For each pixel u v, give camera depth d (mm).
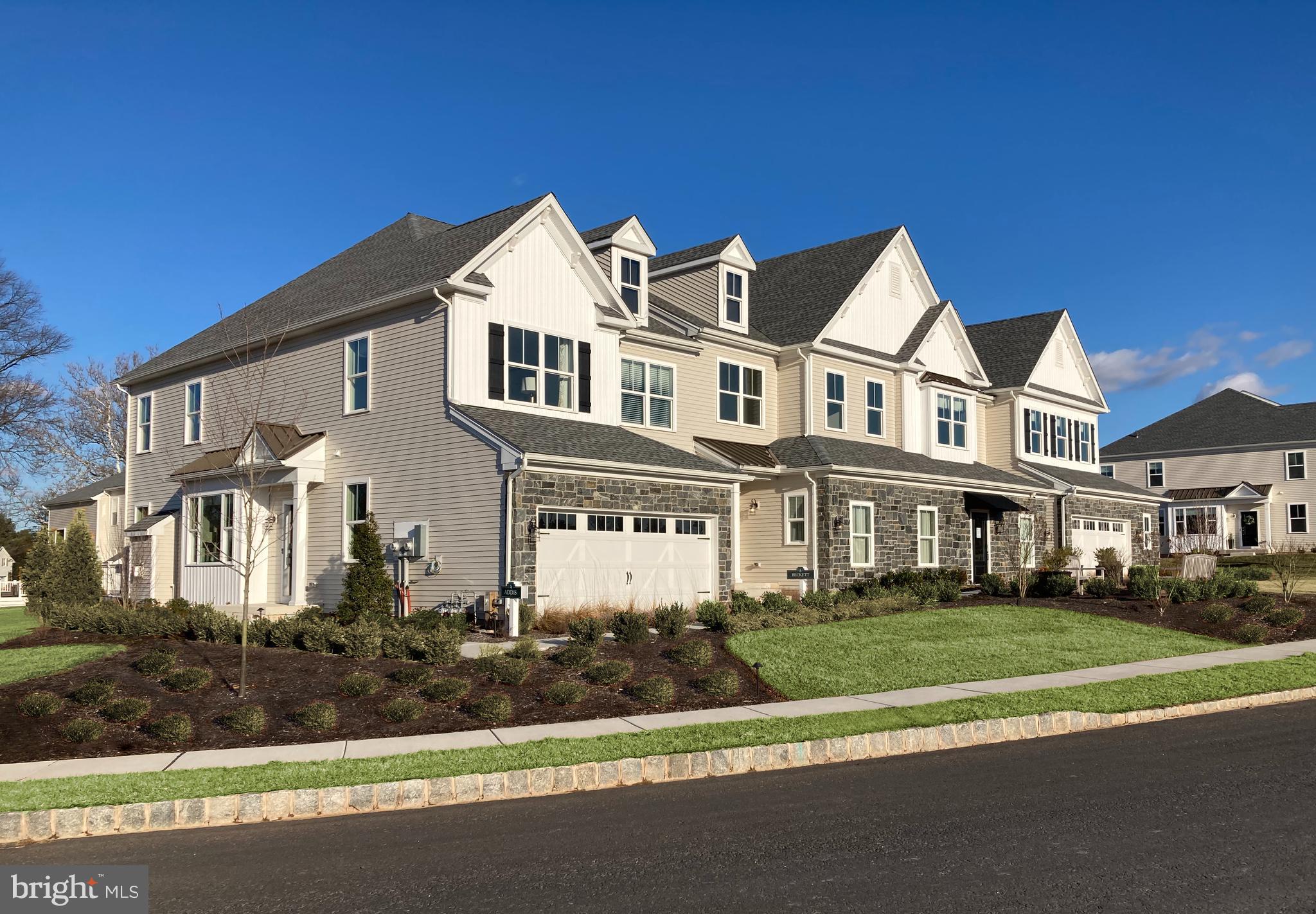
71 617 17938
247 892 6410
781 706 12500
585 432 21766
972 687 13883
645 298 25734
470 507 19484
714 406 26984
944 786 8969
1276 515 54594
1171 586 23453
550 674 13648
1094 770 9477
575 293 22922
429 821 8203
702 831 7625
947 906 5770
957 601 23641
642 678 13562
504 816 8320
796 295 30859
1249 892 5930
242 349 25141
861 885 6180
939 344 32812
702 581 22453
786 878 6359
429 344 20797
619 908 5902
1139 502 40281
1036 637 17984
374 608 19203
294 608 22109
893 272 31656
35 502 54312
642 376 25156
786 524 26359
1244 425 57250
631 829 7727
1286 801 8078
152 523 25984
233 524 23406
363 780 8875
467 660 14281
